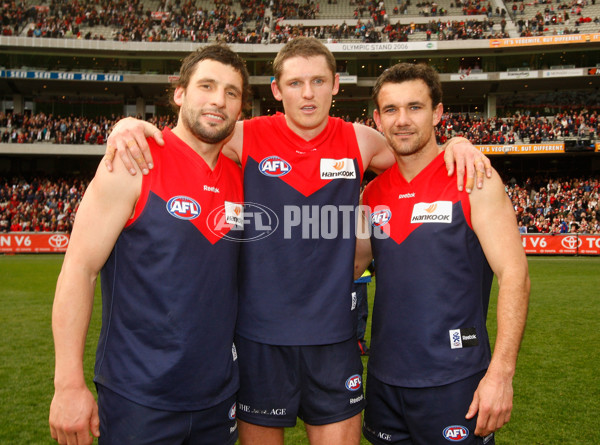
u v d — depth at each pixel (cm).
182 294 215
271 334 248
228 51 232
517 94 3328
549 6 3494
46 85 3203
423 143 253
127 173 214
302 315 249
